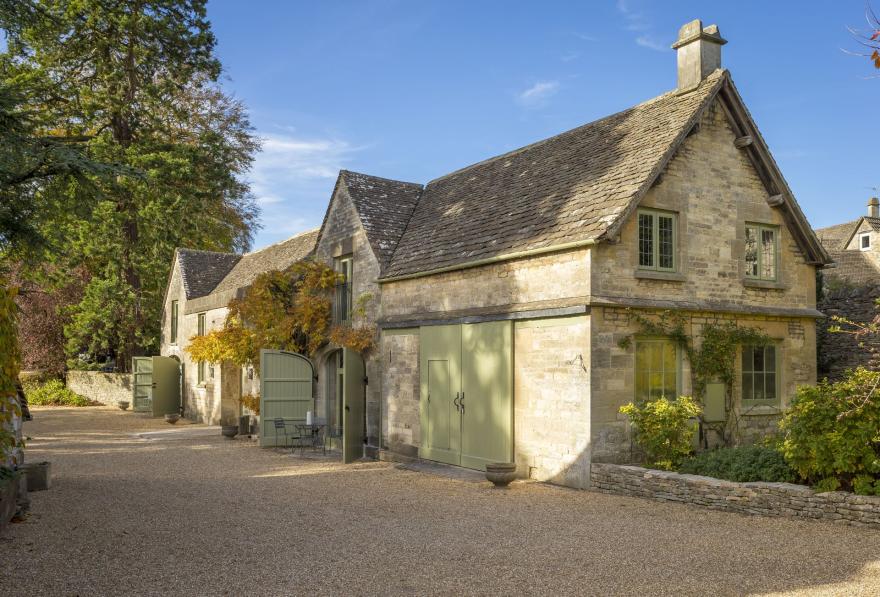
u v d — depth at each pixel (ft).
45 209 40.98
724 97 48.16
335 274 67.05
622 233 42.88
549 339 44.04
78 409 110.32
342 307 66.69
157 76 109.91
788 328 50.88
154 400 97.40
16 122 38.60
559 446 43.06
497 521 32.45
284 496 39.14
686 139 46.34
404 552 26.99
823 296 58.08
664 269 45.06
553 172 53.93
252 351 70.03
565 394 42.70
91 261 115.03
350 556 26.43
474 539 28.96
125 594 22.07
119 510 34.35
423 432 54.75
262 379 65.36
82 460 53.78
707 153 47.44
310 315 65.92
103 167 38.17
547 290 44.32
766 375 49.93
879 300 32.27
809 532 28.94
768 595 21.57
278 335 67.41
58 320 121.70
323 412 67.26
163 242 107.65
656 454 41.93
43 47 91.04
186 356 99.81
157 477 45.73
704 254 46.73
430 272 53.57
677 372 45.19
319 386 67.72
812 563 24.66
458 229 56.75
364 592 22.38
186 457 56.59
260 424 65.00
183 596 21.95
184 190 101.19
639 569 24.48
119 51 101.65
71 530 29.91
